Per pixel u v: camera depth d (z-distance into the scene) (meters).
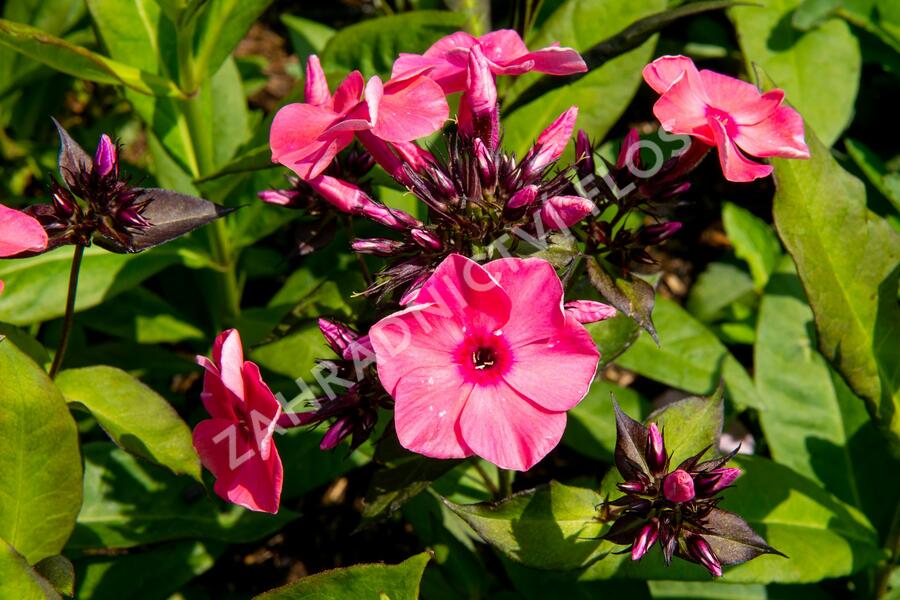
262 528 0.43
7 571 0.37
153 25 0.43
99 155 0.38
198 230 0.46
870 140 0.51
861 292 0.40
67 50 0.41
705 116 0.37
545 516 0.38
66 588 0.39
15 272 0.43
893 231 0.40
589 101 0.44
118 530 0.42
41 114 0.51
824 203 0.40
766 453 0.46
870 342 0.41
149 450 0.40
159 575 0.42
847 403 0.44
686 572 0.39
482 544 0.45
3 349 0.38
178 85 0.43
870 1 0.49
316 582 0.37
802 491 0.42
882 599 0.43
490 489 0.42
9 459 0.39
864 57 0.49
